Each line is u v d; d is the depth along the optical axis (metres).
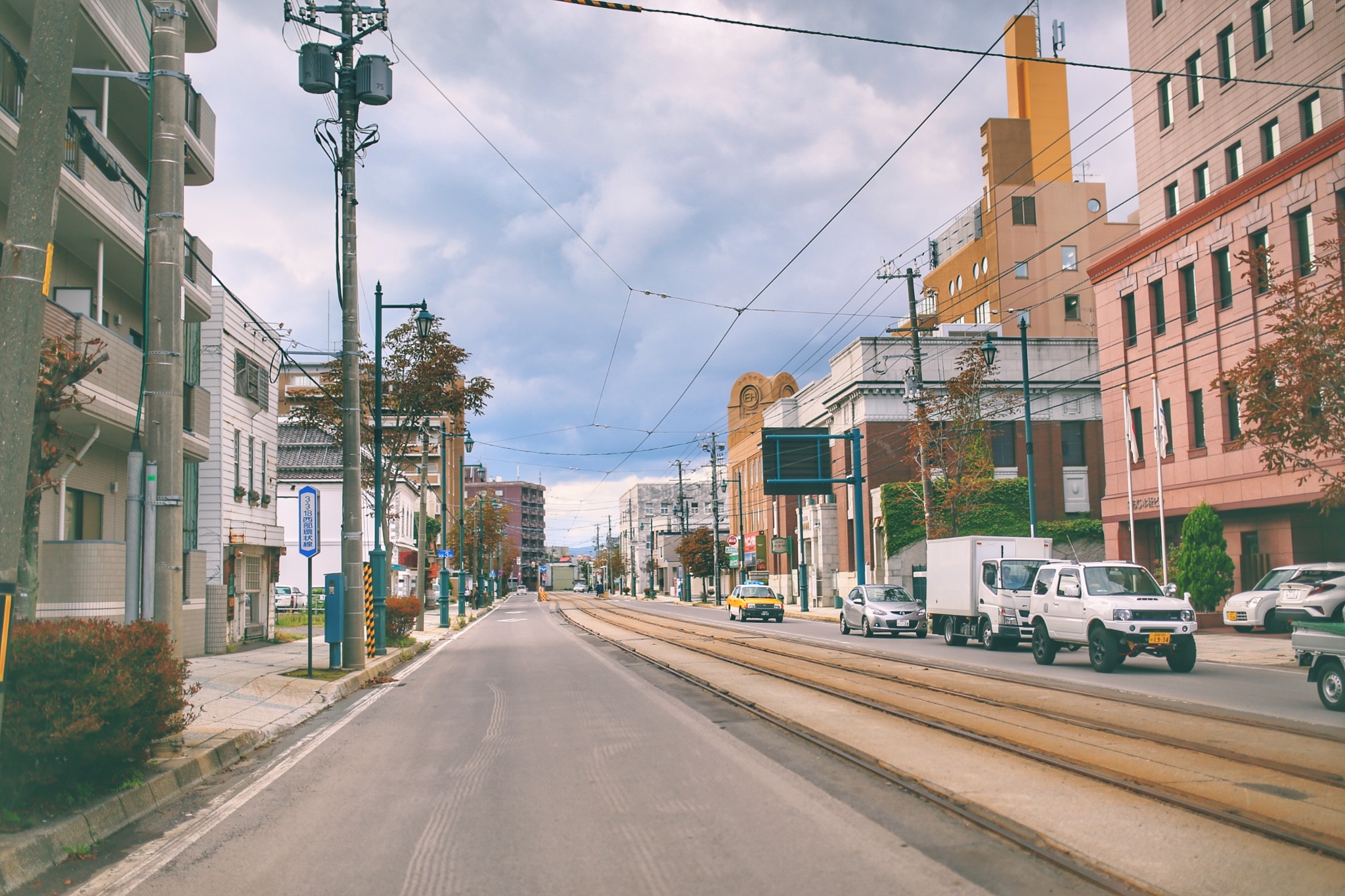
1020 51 64.94
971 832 6.52
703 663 20.58
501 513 93.56
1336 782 7.72
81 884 6.07
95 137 18.25
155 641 8.48
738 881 5.64
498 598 119.19
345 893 5.76
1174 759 8.84
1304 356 17.59
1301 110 27.34
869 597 30.92
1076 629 18.08
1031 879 5.50
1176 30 32.62
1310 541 27.73
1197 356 31.56
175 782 8.84
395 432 27.47
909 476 49.66
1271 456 19.00
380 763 10.02
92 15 18.22
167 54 10.86
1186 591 28.41
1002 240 62.25
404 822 7.42
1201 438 31.70
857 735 10.55
